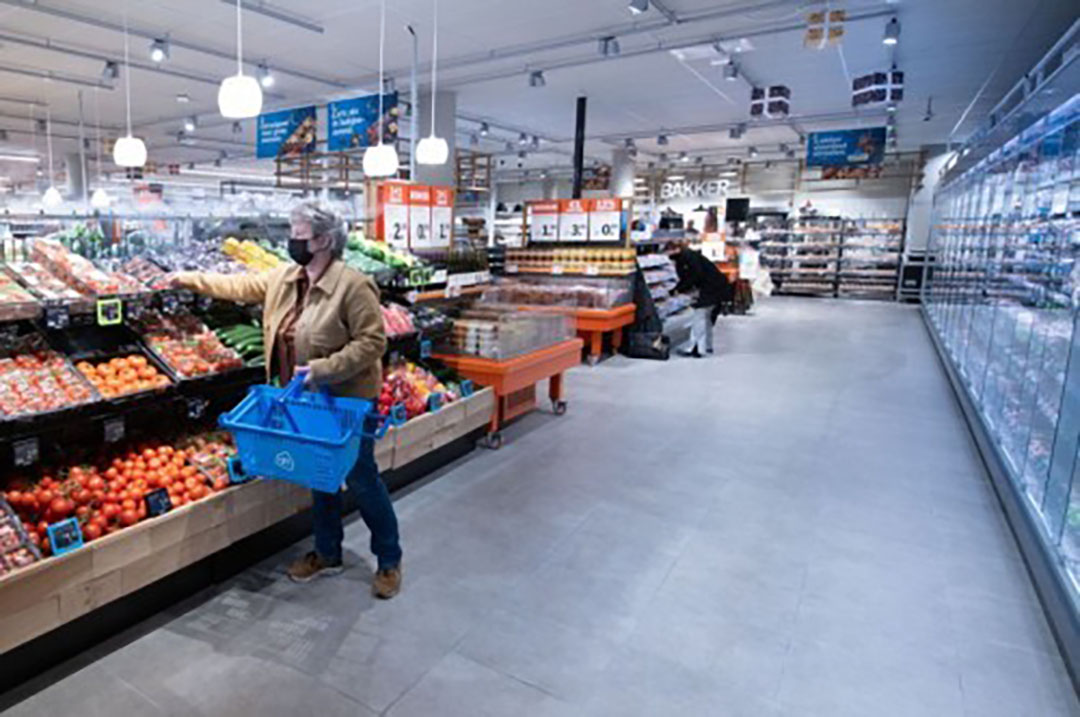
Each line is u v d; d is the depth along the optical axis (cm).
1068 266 330
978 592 292
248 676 226
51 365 260
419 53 875
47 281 264
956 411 596
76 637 233
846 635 258
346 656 238
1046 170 397
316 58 907
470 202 1262
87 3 700
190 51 870
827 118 1300
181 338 306
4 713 205
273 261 368
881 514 372
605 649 246
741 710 216
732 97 1148
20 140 1642
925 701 222
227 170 2352
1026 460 368
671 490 400
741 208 1592
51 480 249
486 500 378
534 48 848
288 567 298
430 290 488
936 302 1098
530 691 222
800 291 1841
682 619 266
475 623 260
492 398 455
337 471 233
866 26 734
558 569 303
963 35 764
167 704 211
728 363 807
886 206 1811
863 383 705
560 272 845
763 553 323
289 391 249
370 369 270
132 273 301
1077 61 325
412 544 324
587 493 392
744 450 477
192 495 263
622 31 773
